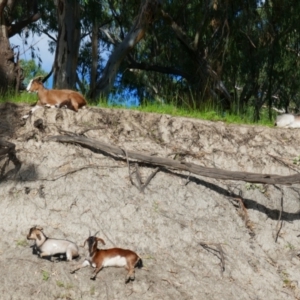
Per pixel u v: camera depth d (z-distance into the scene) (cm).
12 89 1827
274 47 2380
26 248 1202
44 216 1262
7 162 1341
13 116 1433
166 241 1272
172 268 1224
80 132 1409
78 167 1340
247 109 2320
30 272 1144
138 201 1317
